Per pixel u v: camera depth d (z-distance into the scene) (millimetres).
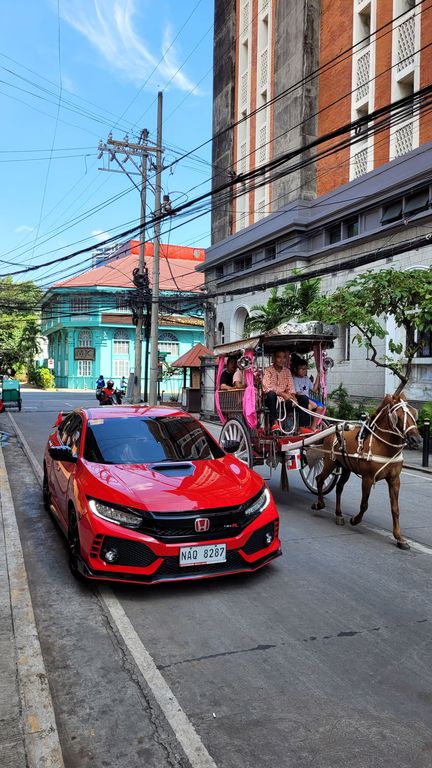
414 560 6145
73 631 4391
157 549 4816
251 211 28312
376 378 18688
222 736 3146
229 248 28578
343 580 5500
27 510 8094
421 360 16781
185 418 7055
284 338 8828
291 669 3838
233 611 4750
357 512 8305
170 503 4973
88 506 5055
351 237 20156
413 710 3396
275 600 4988
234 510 5117
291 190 23812
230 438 9750
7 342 63812
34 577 5512
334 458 7527
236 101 30641
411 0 18188
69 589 5219
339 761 2949
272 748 3047
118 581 4863
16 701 3389
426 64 17328
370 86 20109
